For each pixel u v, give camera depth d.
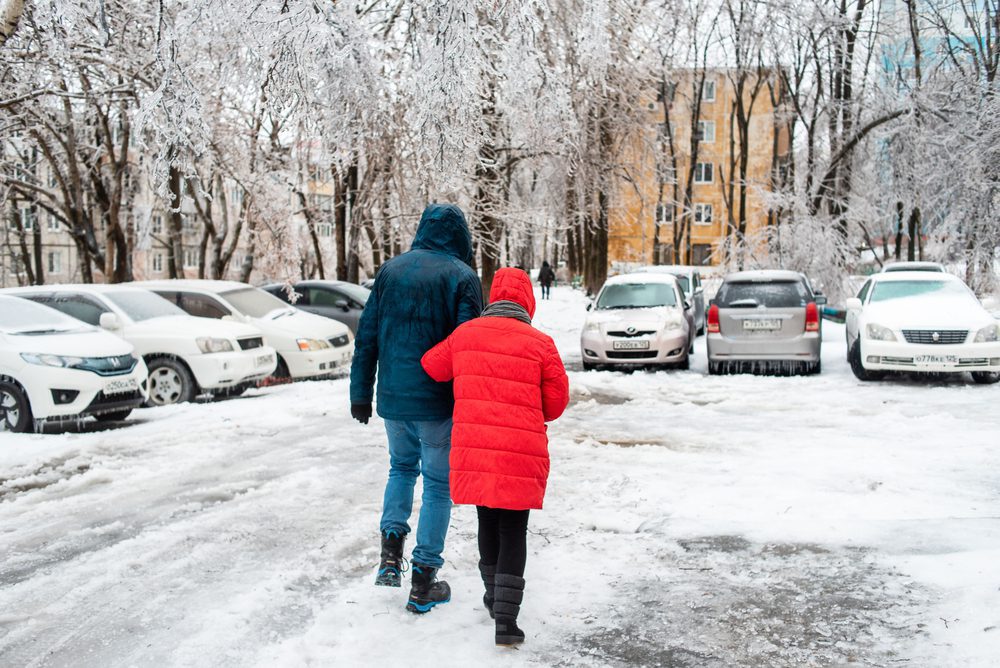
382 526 4.23
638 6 20.45
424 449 4.12
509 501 3.63
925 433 8.55
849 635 3.65
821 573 4.40
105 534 5.45
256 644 3.68
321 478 6.98
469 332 3.89
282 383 14.37
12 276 51.16
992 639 3.48
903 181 27.33
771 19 27.78
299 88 10.21
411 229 20.09
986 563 4.33
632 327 14.59
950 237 26.05
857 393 11.74
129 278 23.03
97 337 10.16
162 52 9.18
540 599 4.17
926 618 3.76
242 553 5.01
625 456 7.67
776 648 3.55
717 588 4.27
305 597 4.28
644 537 5.15
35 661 3.56
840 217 27.70
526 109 16.44
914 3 27.69
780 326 13.77
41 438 9.00
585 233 38.06
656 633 3.74
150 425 9.86
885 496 5.99
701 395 11.88
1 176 21.00
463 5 9.64
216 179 22.08
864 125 28.62
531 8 11.13
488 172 19.97
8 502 6.35
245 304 14.62
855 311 13.74
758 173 59.50
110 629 3.88
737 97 34.97
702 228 61.00
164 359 11.83
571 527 5.40
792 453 7.68
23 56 14.47
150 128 10.19
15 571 4.75
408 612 4.00
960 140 24.30
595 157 21.70
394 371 4.12
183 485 6.80
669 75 25.83
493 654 3.54
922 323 12.30
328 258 48.16
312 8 9.36
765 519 5.44
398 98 15.08
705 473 6.89
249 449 8.32
